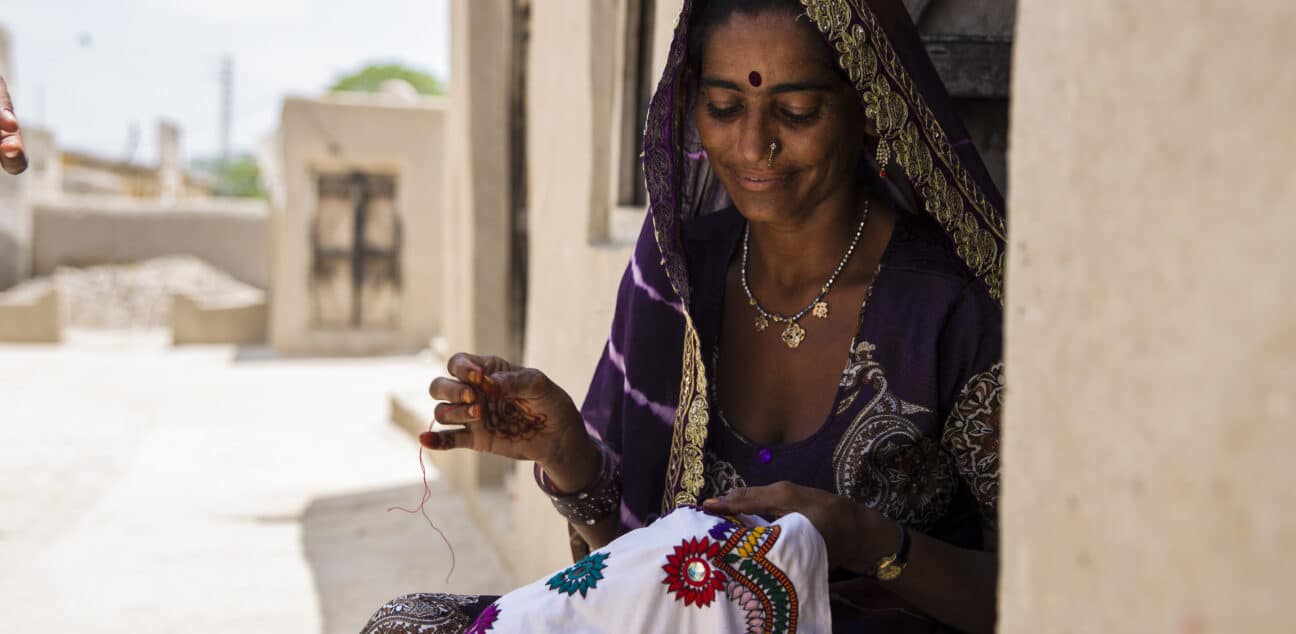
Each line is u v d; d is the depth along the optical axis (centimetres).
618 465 168
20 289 1784
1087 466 78
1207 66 67
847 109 145
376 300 1428
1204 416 67
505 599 135
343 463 679
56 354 1377
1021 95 85
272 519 532
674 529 132
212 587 421
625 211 314
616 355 174
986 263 146
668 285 166
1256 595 64
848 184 151
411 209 1416
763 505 132
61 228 1897
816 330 152
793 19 139
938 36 237
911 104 144
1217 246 67
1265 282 64
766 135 142
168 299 1836
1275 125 63
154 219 1941
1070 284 79
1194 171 68
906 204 158
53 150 2275
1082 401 78
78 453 712
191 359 1341
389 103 1384
